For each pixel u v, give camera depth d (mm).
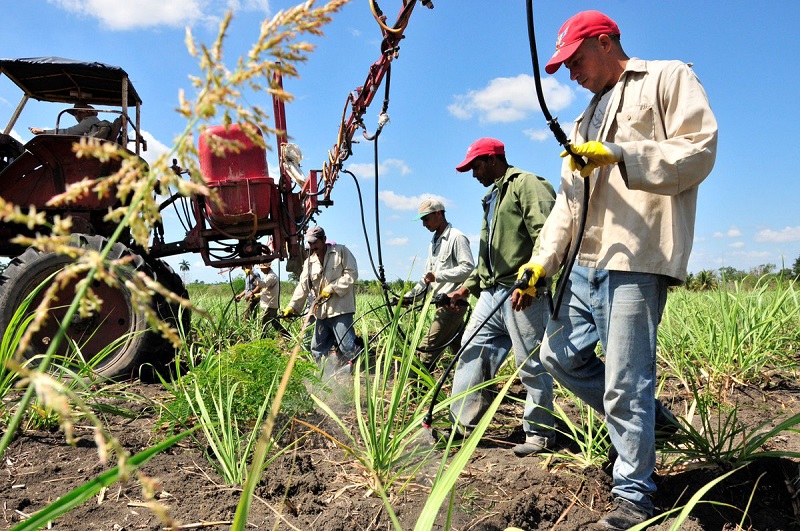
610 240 2518
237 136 5215
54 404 474
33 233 5406
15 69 5809
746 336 4973
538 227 3297
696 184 2375
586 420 3738
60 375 3590
